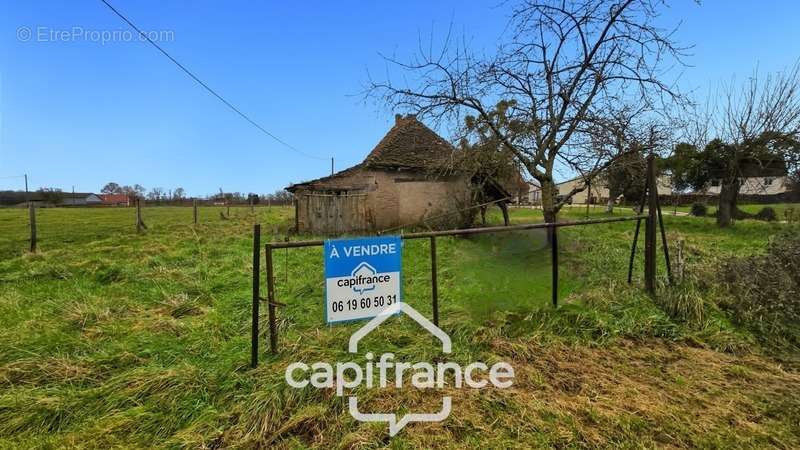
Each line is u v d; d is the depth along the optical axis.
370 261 3.75
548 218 9.23
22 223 15.80
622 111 8.51
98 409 2.87
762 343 4.26
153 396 2.98
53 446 2.52
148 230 12.97
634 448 2.59
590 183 9.15
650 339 4.33
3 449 2.48
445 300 5.36
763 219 20.20
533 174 9.05
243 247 9.35
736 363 3.84
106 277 6.31
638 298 5.18
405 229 13.26
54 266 6.73
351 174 13.97
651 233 5.42
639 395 3.21
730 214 17.22
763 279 4.99
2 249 8.95
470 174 10.97
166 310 4.93
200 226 14.73
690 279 5.58
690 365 3.77
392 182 13.73
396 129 16.11
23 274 6.37
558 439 2.64
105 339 3.99
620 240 10.90
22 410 2.80
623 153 8.32
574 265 7.32
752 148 15.91
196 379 3.15
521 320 4.55
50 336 3.92
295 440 2.62
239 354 3.63
